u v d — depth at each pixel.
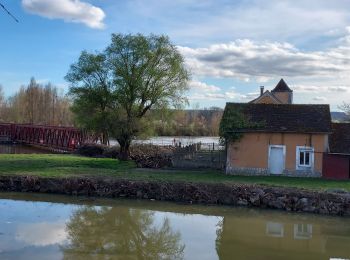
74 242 17.55
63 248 16.61
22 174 28.05
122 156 39.84
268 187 25.52
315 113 31.98
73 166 33.38
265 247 18.09
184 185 26.16
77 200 25.42
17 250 15.98
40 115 96.81
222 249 17.61
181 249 17.44
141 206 24.61
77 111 39.84
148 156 38.16
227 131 30.84
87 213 22.67
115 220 21.64
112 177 28.11
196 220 22.23
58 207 23.61
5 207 23.09
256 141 30.97
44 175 28.02
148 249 17.27
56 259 15.28
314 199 24.27
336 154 29.94
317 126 30.67
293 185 26.42
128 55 38.34
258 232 20.38
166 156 37.00
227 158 31.23
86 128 39.66
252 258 16.55
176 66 39.00
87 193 26.62
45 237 17.95
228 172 31.12
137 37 38.44
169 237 19.11
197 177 29.09
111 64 38.62
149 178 28.16
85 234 18.84
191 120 105.06
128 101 38.97
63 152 52.00
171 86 39.66
